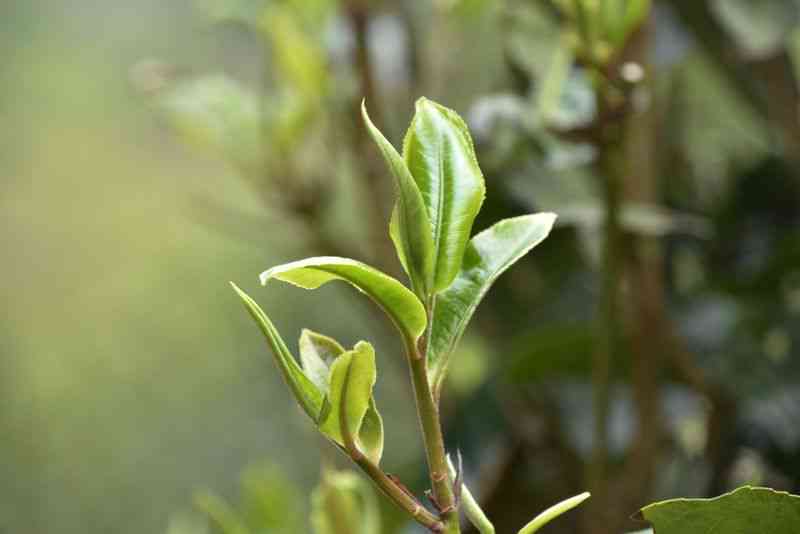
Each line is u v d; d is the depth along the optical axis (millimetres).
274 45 834
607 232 654
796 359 849
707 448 873
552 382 886
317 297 1547
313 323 1547
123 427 1692
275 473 652
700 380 860
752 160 982
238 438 1636
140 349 1747
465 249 455
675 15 812
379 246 854
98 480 1664
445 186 437
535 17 793
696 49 900
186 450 1660
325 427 431
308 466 1549
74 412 1710
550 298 940
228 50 1181
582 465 883
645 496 799
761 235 953
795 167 926
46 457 1671
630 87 624
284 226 997
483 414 976
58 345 1770
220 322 1732
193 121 836
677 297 929
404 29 919
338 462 1012
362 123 828
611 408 873
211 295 1762
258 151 836
